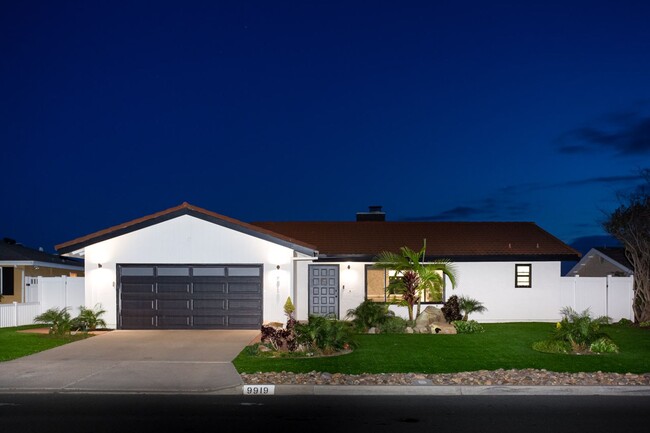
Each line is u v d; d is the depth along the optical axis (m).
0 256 29.16
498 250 25.55
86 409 10.50
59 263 33.03
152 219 21.30
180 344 17.67
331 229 28.05
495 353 15.86
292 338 15.83
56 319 19.66
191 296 21.30
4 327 22.56
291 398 11.38
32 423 9.53
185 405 10.81
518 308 25.19
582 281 25.31
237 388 11.91
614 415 10.02
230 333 20.22
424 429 9.18
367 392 11.78
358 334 20.31
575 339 16.30
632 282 25.00
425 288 22.78
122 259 21.34
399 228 28.31
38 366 14.23
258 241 21.34
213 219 21.28
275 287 21.28
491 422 9.58
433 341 18.28
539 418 9.83
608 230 24.55
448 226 28.78
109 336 19.50
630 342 18.17
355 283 25.16
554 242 26.67
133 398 11.40
